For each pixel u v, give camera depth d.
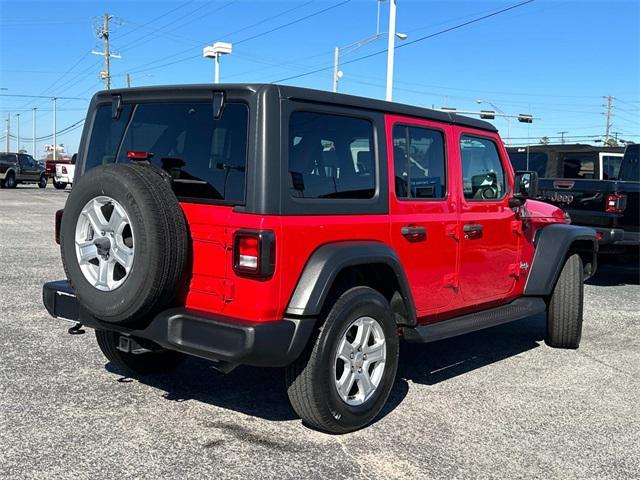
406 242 4.72
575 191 9.93
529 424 4.59
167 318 3.94
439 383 5.43
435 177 5.09
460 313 5.49
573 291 6.52
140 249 3.75
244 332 3.68
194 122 4.15
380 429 4.38
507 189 5.96
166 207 3.81
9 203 24.38
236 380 5.25
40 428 4.14
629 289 10.35
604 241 9.52
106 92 4.74
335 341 4.04
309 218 3.97
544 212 6.66
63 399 4.67
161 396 4.82
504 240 5.87
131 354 5.12
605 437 4.42
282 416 4.53
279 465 3.78
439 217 5.05
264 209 3.75
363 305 4.20
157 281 3.78
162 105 4.36
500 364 6.06
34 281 8.97
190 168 4.09
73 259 4.08
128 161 4.51
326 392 4.02
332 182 4.18
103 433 4.11
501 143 5.89
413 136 4.88
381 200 4.52
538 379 5.64
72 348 5.90
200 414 4.50
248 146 3.82
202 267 3.97
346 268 4.26
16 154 38.19
